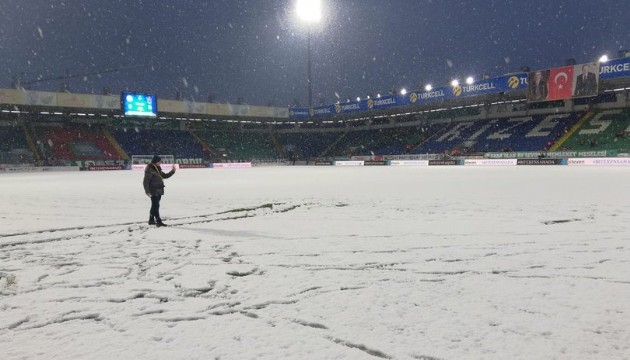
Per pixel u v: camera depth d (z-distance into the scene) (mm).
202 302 4406
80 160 56719
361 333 3537
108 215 11562
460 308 4043
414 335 3467
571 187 17016
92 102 55000
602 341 3295
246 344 3387
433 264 5781
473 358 3068
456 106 58812
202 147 68125
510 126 56531
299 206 12812
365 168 46688
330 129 76938
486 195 14680
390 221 9648
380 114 66062
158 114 62125
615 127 46969
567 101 54062
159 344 3414
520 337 3383
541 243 7027
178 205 13562
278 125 77375
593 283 4758
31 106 51969
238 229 9008
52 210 12711
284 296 4535
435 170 37125
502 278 5031
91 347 3387
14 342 3502
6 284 5207
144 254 6777
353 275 5301
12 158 53156
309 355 3182
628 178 21953
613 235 7586
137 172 46906
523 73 44875
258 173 37656
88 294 4754
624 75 38781
